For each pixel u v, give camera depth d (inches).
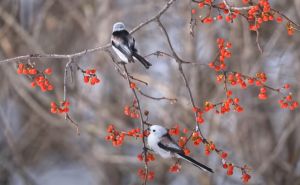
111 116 665.6
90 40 724.7
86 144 737.0
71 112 692.1
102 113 661.9
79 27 776.3
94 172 783.1
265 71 645.9
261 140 668.1
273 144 667.4
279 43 654.5
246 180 308.3
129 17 721.6
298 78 637.3
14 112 812.0
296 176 663.8
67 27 775.1
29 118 783.1
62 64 751.7
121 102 698.8
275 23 683.4
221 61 328.8
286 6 681.0
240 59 627.5
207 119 625.3
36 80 336.8
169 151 327.9
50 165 870.4
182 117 633.0
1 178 796.6
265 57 596.7
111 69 690.8
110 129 321.1
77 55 333.7
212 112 604.1
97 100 718.5
